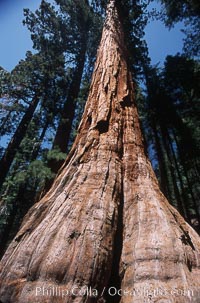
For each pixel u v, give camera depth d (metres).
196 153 14.68
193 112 16.11
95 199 2.23
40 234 1.93
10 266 1.77
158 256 1.77
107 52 4.91
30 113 12.23
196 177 16.89
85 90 12.03
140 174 2.72
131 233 2.10
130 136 3.19
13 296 1.57
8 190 11.77
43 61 13.38
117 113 3.45
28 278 1.64
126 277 1.77
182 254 1.80
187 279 1.63
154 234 1.96
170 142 16.31
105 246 1.89
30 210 2.59
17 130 11.55
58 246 1.77
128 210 2.33
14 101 12.16
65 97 12.82
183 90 16.42
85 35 14.48
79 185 2.39
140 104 15.54
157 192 2.53
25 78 12.31
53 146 9.13
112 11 7.04
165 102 15.73
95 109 3.53
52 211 2.18
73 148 3.23
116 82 4.06
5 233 11.23
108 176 2.53
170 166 15.53
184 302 1.50
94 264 1.72
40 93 12.64
